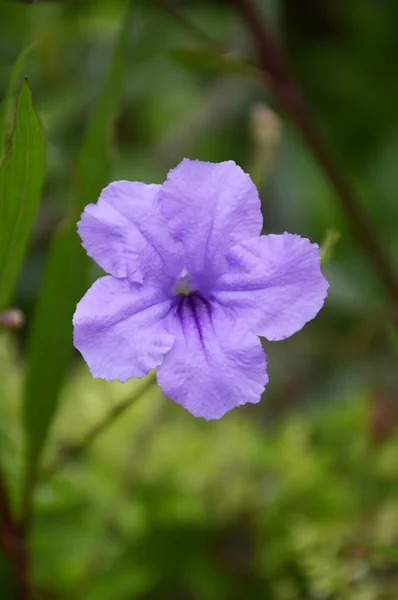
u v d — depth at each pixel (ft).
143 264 1.09
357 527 1.45
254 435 1.55
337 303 1.72
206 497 1.49
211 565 1.46
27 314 1.85
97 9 1.75
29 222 1.17
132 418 1.52
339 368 1.82
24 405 1.24
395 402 1.54
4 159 1.12
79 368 1.63
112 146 1.26
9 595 1.41
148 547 1.47
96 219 1.08
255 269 1.09
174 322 1.09
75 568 1.43
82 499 1.44
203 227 1.10
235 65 1.49
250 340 1.07
